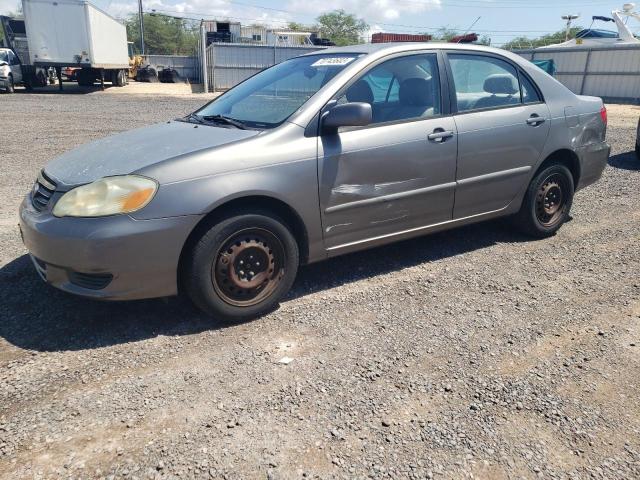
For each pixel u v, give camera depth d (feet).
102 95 82.79
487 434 8.34
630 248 16.51
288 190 11.64
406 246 16.48
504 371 10.01
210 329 11.41
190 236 10.93
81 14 80.07
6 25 90.07
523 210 16.69
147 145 11.91
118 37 96.43
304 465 7.65
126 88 99.25
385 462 7.73
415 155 13.48
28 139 37.52
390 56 13.61
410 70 13.88
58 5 78.95
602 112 17.94
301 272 14.49
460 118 14.43
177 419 8.56
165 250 10.55
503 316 12.12
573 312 12.34
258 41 132.57
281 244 11.85
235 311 11.49
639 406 9.07
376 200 13.10
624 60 80.18
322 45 100.89
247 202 11.50
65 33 80.74
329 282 13.87
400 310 12.35
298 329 11.47
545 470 7.65
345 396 9.19
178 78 123.65
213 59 90.33
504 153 15.29
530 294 13.26
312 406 8.92
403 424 8.53
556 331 11.48
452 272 14.55
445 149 14.01
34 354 10.34
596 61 83.82
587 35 99.45
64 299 12.57
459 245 16.63
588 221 19.27
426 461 7.77
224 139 11.68
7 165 28.17
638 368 10.18
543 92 16.39
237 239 11.30
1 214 19.26
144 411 8.74
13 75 82.02
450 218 14.89
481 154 14.79
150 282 10.68
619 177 26.58
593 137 17.53
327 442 8.10
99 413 8.67
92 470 7.50
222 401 9.02
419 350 10.67
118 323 11.55
